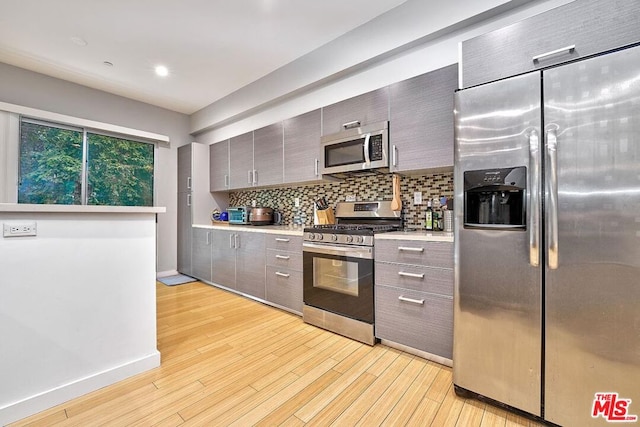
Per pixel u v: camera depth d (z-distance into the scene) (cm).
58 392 155
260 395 165
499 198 159
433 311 197
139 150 439
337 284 249
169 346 225
